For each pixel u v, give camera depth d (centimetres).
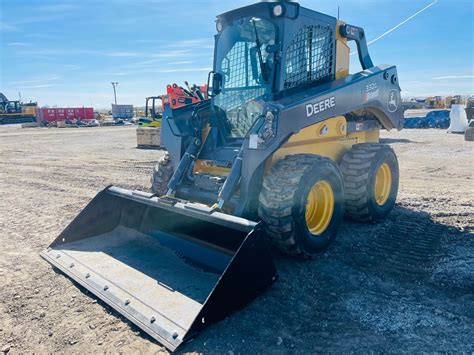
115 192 442
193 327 272
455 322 292
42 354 273
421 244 438
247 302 309
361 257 407
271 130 367
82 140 2125
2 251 462
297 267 385
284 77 432
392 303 320
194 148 470
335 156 502
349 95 461
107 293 331
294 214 362
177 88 1292
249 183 377
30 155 1450
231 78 481
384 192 531
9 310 328
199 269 363
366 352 262
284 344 273
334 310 312
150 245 419
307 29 452
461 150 1184
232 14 462
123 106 5528
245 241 297
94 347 277
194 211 350
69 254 409
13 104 5050
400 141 1463
